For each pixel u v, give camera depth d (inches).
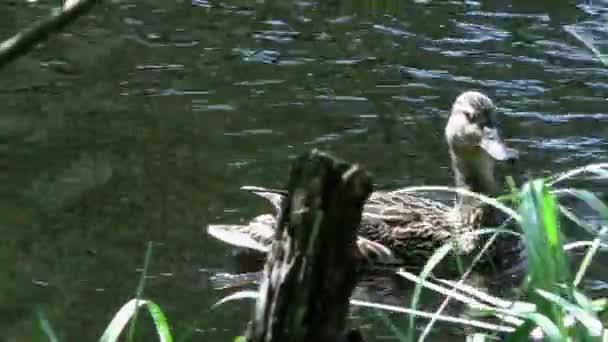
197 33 755.4
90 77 681.0
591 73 695.1
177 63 704.4
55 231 502.6
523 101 655.8
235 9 802.2
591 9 804.6
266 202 536.1
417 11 797.9
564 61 713.6
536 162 582.6
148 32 753.0
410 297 472.4
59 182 547.5
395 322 438.3
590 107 646.5
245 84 673.6
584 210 526.6
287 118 628.1
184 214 522.9
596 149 596.7
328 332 249.8
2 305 439.2
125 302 446.3
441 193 603.2
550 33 759.7
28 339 414.3
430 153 596.4
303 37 751.7
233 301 449.7
